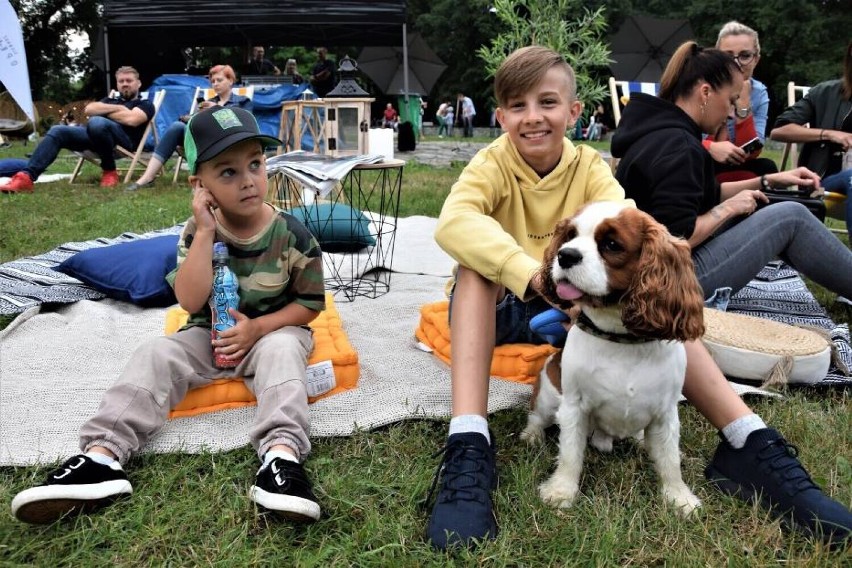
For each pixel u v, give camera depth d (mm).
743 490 2113
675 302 1851
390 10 16250
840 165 5109
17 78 11500
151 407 2285
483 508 1952
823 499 1945
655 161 2885
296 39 19188
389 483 2191
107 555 1832
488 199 2549
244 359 2564
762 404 2758
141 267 3811
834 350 3051
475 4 34281
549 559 1834
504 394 2758
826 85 5285
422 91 25391
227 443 2377
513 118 2520
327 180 3338
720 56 3100
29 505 1851
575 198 2664
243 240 2639
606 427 2178
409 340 3355
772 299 3971
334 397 2703
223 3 15891
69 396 2682
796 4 28484
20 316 3434
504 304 2883
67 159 13438
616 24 33594
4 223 5871
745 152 4094
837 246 3283
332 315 3281
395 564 1796
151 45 18703
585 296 1921
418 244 5336
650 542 1913
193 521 1967
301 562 1808
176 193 8039
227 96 8953
